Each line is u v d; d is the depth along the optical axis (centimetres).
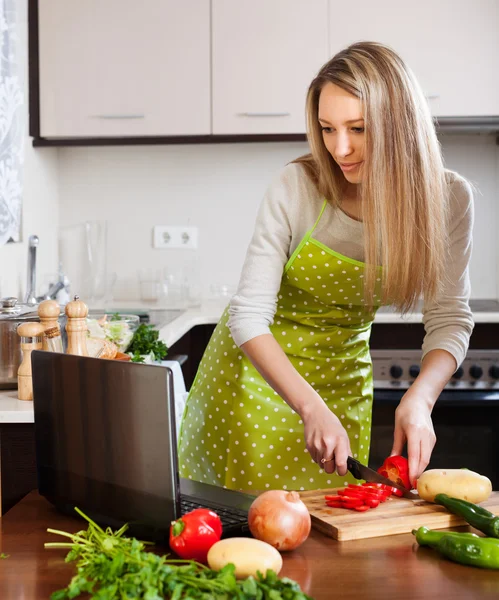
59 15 310
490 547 101
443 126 312
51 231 341
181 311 320
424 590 94
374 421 296
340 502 122
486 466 292
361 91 133
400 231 139
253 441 177
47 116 312
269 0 307
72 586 89
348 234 160
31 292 275
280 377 139
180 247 353
